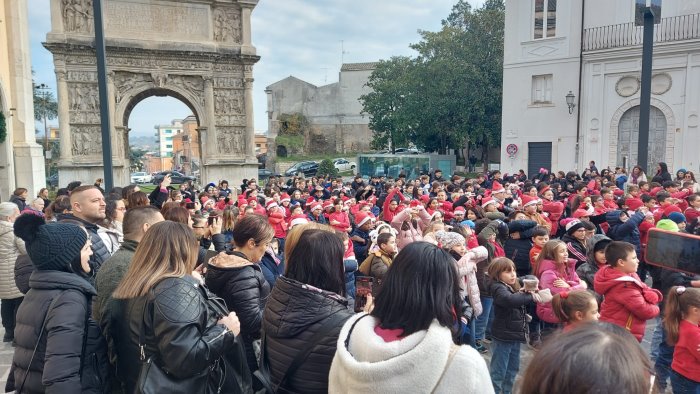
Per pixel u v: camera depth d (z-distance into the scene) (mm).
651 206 10258
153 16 27250
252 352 3846
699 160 22234
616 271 5051
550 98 26906
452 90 38875
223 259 3936
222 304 3320
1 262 6984
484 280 6766
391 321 2174
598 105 25172
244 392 3287
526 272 7969
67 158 26281
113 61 26594
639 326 4961
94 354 3072
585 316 4297
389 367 1901
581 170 25891
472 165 47469
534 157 27641
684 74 22516
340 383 2139
